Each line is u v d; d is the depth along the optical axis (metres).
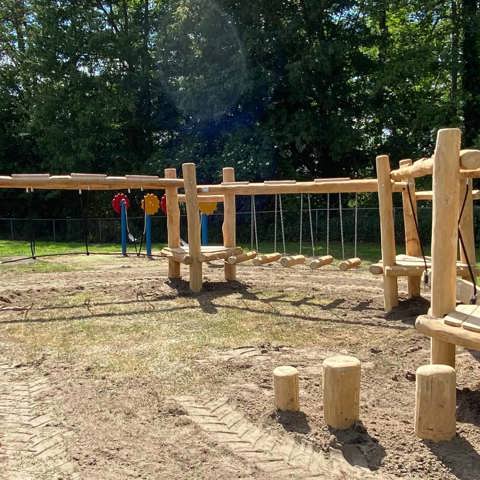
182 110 21.67
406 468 2.87
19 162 27.03
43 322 6.55
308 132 19.28
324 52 18.52
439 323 3.48
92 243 20.33
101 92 22.61
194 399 3.95
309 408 3.67
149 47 24.66
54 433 3.42
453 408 3.12
